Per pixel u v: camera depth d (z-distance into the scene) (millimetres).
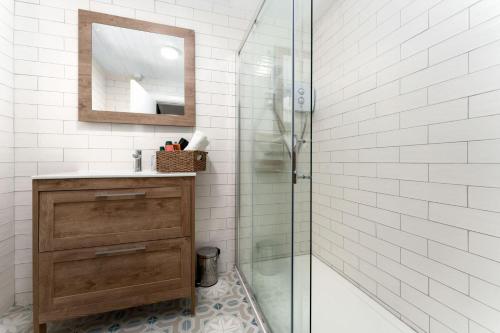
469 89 968
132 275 1215
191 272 1320
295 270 966
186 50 1700
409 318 1234
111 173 1259
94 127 1532
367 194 1537
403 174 1275
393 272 1339
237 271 1854
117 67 1562
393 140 1340
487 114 909
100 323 1286
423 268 1162
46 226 1091
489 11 902
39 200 1083
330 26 1924
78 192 1131
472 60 957
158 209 1256
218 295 1559
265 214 1334
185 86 1702
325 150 1988
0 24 1277
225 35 1817
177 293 1295
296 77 943
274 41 1192
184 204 1302
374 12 1470
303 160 938
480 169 932
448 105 1050
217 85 1812
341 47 1787
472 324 956
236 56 1844
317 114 2102
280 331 1104
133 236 1212
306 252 929
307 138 928
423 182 1164
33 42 1416
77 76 1490
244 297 1539
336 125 1850
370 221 1512
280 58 1116
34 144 1427
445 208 1062
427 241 1143
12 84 1374
